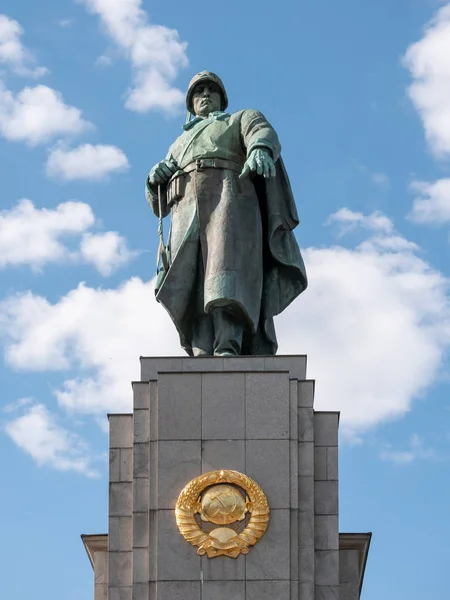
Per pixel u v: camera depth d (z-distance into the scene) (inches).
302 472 1263.5
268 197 1384.1
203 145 1391.5
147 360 1306.6
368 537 1277.1
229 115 1413.6
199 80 1446.9
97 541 1286.9
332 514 1257.4
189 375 1284.4
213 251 1358.3
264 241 1390.3
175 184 1393.9
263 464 1259.8
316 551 1247.5
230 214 1366.9
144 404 1285.7
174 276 1368.1
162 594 1226.0
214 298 1342.3
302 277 1391.5
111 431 1289.4
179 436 1268.5
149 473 1263.5
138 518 1254.9
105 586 1274.6
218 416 1273.4
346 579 1269.7
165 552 1236.5
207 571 1230.9
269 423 1270.9
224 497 1245.1
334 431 1280.8
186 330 1379.2
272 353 1380.4
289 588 1226.6
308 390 1284.4
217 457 1263.5
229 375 1284.4
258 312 1364.4
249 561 1233.4
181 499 1247.5
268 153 1358.3
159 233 1391.5
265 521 1241.4
